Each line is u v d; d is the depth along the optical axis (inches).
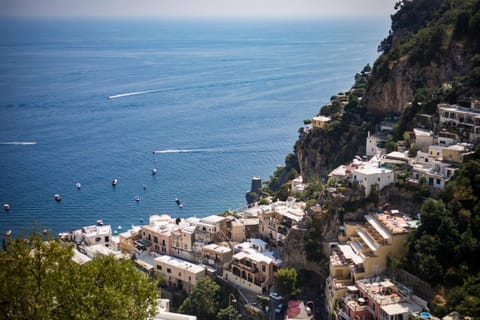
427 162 6304.1
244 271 6378.0
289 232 6412.4
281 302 5935.0
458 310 4458.7
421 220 5315.0
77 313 2999.5
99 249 7126.0
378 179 6107.3
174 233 7175.2
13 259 3090.6
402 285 5073.8
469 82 7121.1
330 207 6215.6
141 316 3388.3
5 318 2925.7
